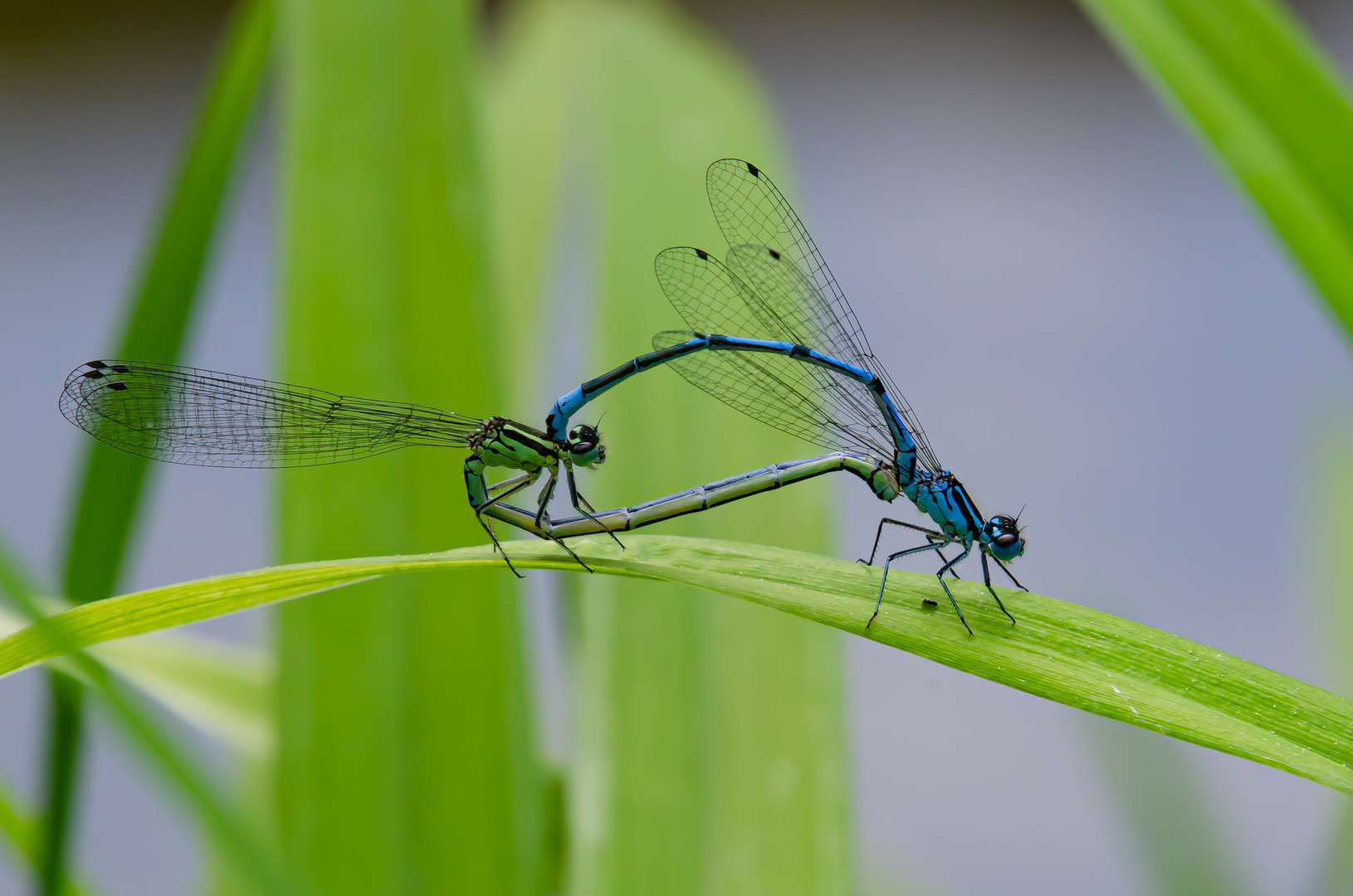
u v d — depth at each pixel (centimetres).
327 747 30
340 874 30
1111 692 29
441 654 30
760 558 29
